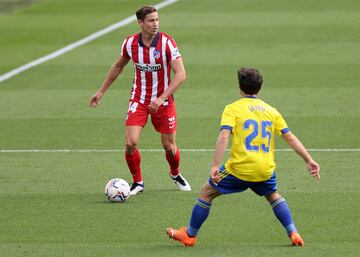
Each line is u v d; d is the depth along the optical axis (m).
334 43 62.69
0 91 52.66
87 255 25.23
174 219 29.09
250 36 65.56
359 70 55.09
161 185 33.66
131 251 25.59
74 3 83.25
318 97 48.97
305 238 26.70
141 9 31.11
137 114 31.95
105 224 28.59
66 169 36.16
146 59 31.39
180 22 71.38
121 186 31.08
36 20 75.38
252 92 25.47
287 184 33.22
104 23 72.88
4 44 66.56
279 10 75.06
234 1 80.12
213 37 65.56
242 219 28.97
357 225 28.02
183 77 31.17
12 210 30.30
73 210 30.23
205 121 44.72
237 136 25.08
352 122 43.53
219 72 55.72
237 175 25.08
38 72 57.50
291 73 54.88
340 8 75.06
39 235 27.45
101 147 40.03
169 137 32.16
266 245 26.08
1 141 41.44
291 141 25.14
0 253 25.62
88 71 57.25
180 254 25.16
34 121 45.38
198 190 32.84
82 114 46.75
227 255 24.97
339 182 33.38
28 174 35.38
